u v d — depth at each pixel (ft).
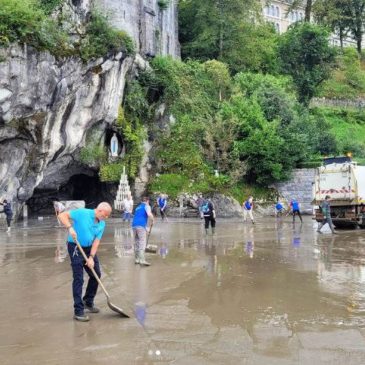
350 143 132.77
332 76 171.53
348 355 15.26
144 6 110.11
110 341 16.76
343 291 25.03
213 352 15.56
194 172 102.37
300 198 108.37
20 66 62.69
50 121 72.54
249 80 130.21
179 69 113.80
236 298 23.54
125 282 27.76
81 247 20.43
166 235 58.54
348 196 66.03
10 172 72.23
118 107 89.92
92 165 93.45
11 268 33.06
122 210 94.22
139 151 98.27
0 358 15.21
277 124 111.34
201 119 109.50
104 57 77.41
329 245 46.26
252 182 109.40
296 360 14.80
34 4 68.44
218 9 141.08
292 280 28.12
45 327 18.65
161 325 18.78
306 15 181.57
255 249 43.52
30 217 95.09
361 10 201.67
